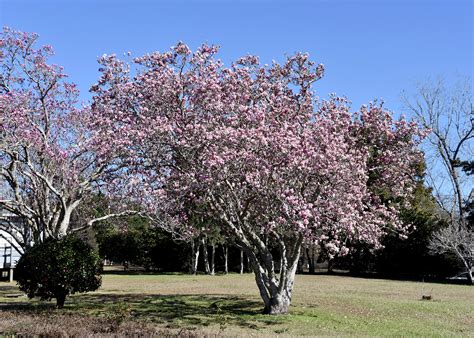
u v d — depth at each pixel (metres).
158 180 12.77
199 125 11.54
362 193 12.95
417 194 30.89
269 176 11.24
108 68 13.13
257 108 12.27
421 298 17.95
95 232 37.78
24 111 16.78
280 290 13.38
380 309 14.55
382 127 14.43
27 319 10.64
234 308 14.86
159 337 8.56
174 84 12.23
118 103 12.84
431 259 31.56
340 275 35.31
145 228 41.16
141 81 12.57
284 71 14.28
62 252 13.89
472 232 27.06
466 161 29.62
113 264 58.19
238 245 13.73
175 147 11.87
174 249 41.91
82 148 17.16
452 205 32.66
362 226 13.25
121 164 14.19
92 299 17.50
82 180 18.50
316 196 11.83
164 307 15.04
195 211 12.88
